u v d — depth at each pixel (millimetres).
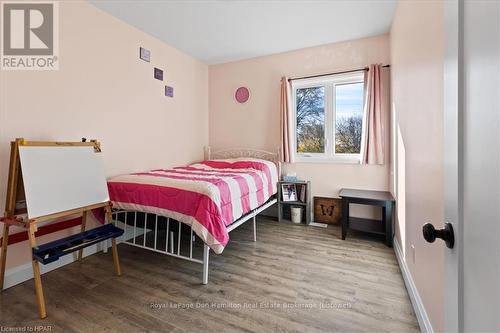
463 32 604
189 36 3285
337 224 3504
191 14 2762
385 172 3246
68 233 2439
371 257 2492
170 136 3619
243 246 2773
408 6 1949
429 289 1405
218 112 4355
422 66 1555
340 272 2195
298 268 2271
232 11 2705
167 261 2422
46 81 2229
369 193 3113
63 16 2336
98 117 2652
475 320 543
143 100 3180
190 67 3982
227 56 3975
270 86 3924
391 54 2961
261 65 3977
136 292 1905
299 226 3461
